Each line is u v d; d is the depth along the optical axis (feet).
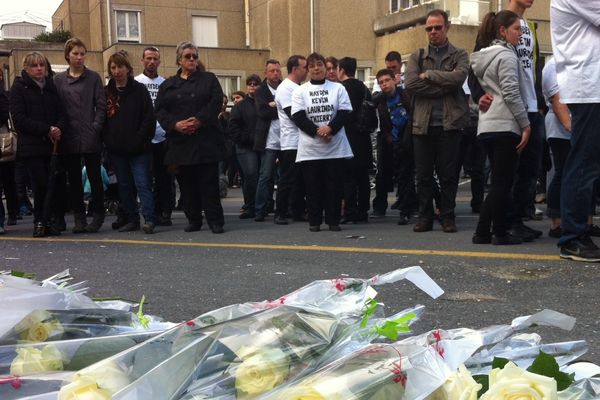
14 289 4.90
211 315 4.09
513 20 14.96
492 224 15.57
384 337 4.38
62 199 21.53
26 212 31.60
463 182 41.75
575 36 12.01
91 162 20.89
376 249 15.51
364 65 74.23
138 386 3.34
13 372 4.05
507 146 14.88
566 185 12.94
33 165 20.02
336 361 3.57
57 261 15.30
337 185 19.49
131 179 21.09
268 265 13.91
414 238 17.35
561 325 4.11
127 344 4.33
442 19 17.11
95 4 89.71
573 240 13.07
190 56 19.30
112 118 20.21
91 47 95.71
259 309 4.24
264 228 21.21
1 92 21.90
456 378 3.31
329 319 4.02
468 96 21.68
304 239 17.98
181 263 14.55
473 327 8.68
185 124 19.04
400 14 69.72
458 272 12.37
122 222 22.33
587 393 3.66
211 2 89.20
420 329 8.66
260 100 23.41
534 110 15.71
